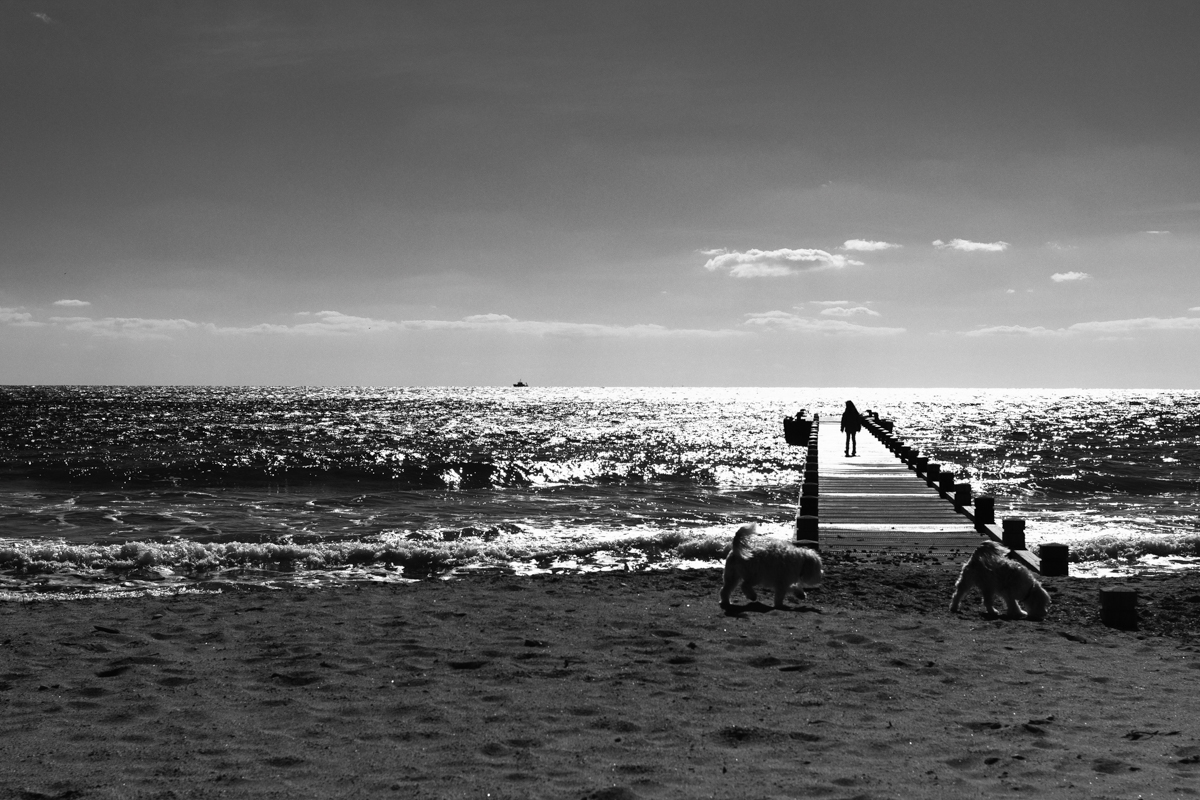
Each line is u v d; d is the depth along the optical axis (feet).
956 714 21.75
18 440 218.59
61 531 73.31
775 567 35.47
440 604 36.99
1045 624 33.35
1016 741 19.69
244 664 26.78
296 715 21.58
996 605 36.45
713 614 34.12
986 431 281.54
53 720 21.21
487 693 23.43
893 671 25.76
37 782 17.10
